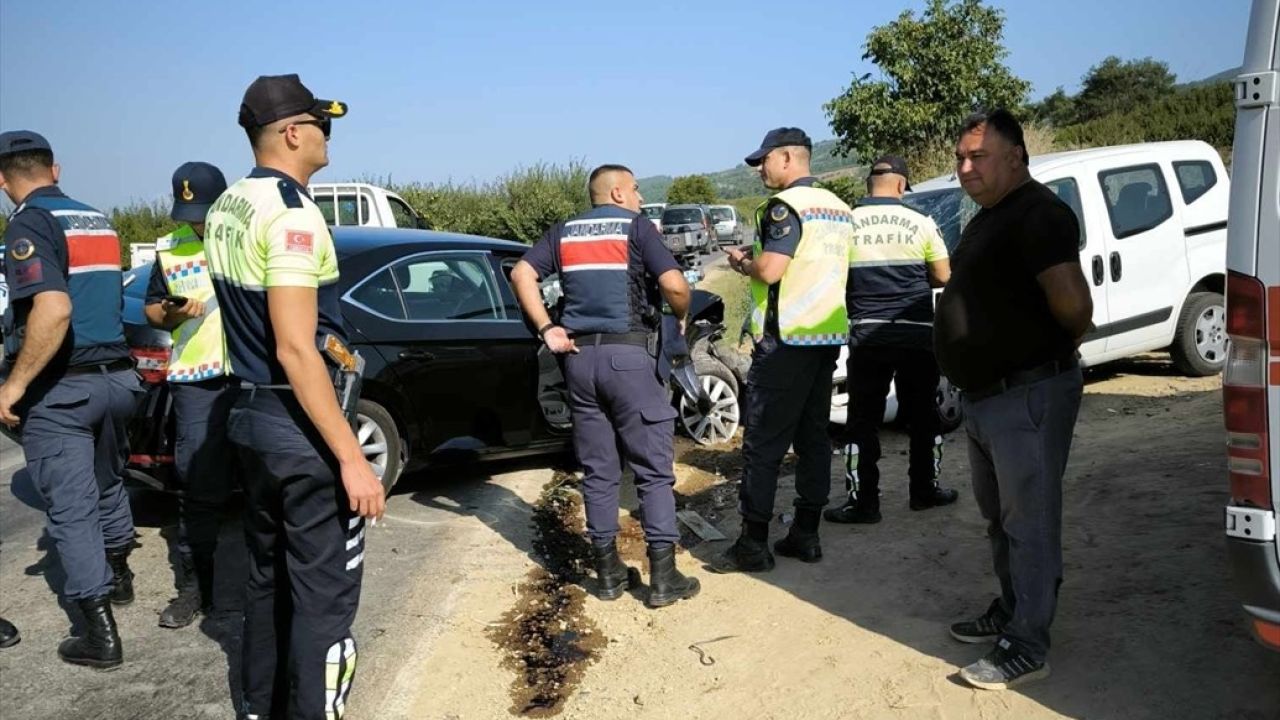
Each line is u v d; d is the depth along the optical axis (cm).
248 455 302
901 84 1731
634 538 551
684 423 735
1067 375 332
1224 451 566
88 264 407
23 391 385
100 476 441
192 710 371
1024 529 335
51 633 441
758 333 462
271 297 281
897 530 517
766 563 476
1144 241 780
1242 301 269
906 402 534
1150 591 398
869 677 359
